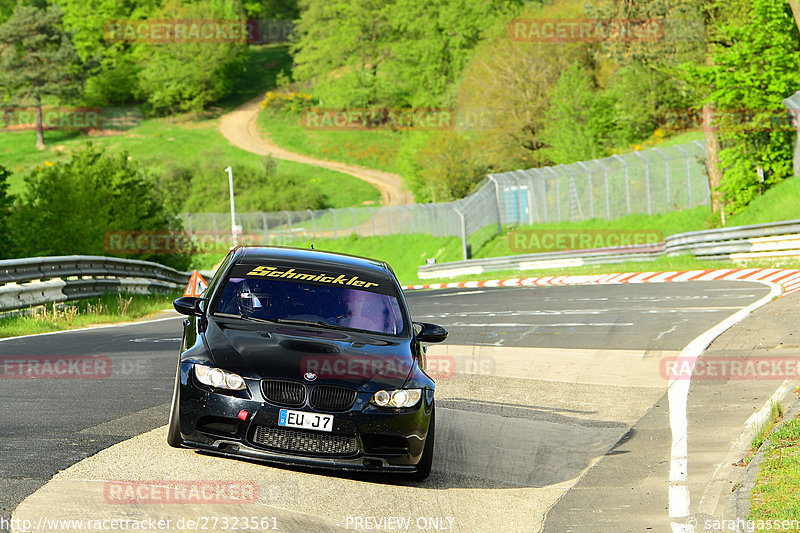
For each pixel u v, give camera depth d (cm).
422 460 2578
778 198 13688
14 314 6600
